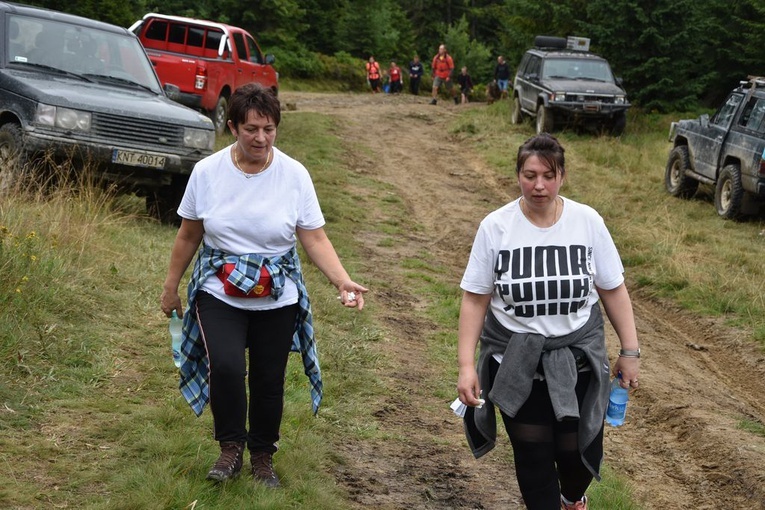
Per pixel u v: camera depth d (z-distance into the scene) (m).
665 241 11.49
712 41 24.52
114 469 3.97
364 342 6.83
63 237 7.08
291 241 3.87
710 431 5.89
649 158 18.08
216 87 16.23
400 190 14.77
